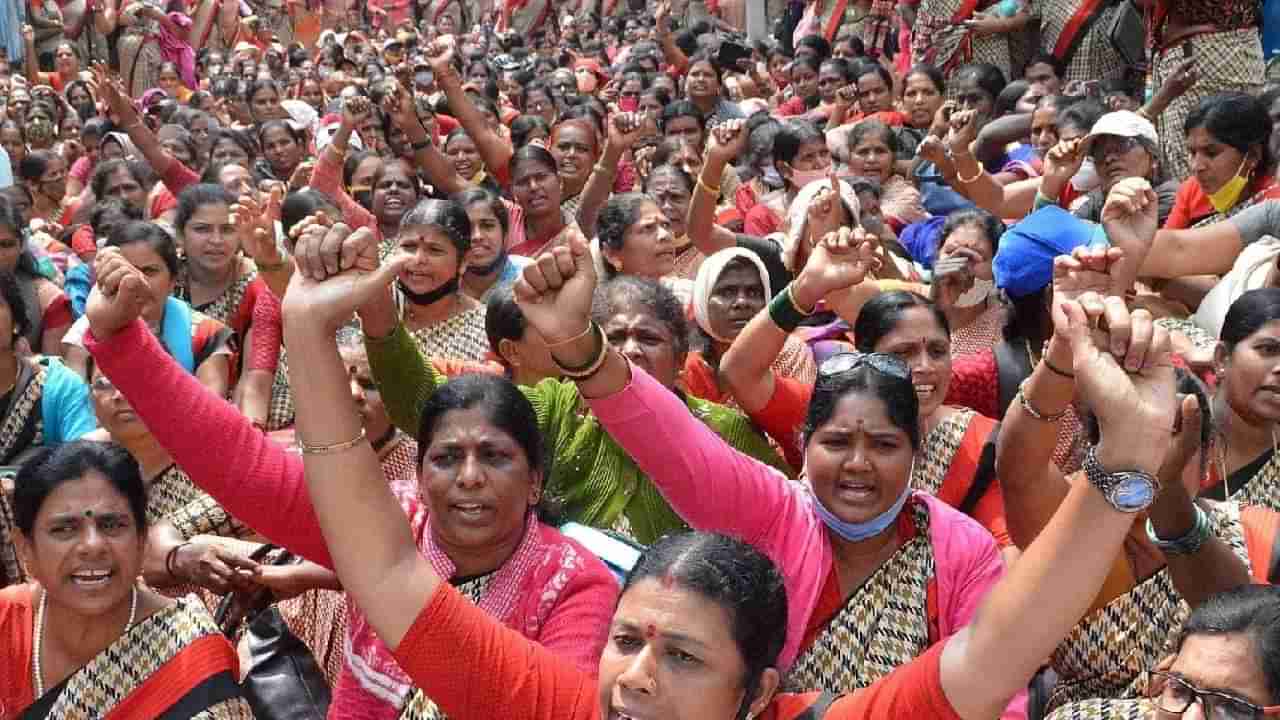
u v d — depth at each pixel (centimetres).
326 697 306
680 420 245
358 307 215
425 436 259
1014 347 411
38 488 265
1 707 268
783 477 267
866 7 1402
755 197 795
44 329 573
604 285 355
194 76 1788
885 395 260
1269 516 288
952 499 339
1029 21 1053
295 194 615
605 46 1872
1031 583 184
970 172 621
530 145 699
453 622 212
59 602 267
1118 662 274
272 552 327
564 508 316
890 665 257
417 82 1225
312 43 2259
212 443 250
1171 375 179
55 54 1634
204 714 261
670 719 187
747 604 191
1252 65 736
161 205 843
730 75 1366
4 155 903
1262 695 210
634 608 191
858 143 760
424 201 501
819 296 337
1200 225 536
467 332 498
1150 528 266
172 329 515
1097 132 571
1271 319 324
